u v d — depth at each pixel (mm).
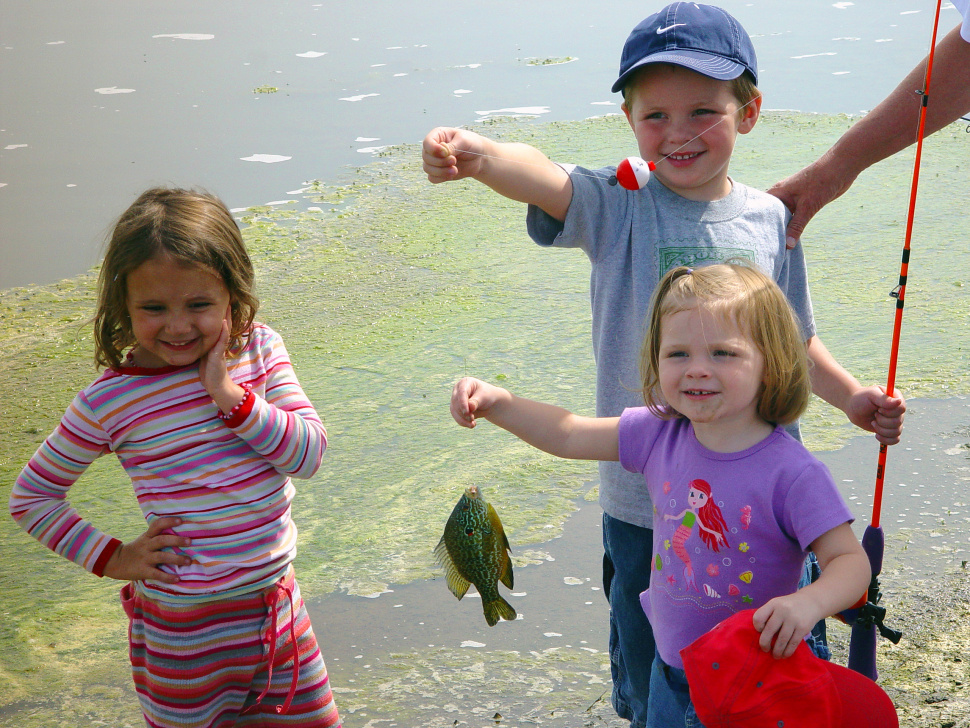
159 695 2328
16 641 3398
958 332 5109
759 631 1840
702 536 2047
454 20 12188
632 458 2246
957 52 2777
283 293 6055
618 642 2576
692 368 2012
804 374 2094
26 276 6297
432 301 5898
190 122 8750
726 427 2086
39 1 13656
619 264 2494
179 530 2299
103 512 4070
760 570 2002
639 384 2479
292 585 2418
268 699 2416
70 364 5344
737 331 2004
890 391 2412
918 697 2822
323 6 13125
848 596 1845
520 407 2287
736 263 2164
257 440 2285
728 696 1832
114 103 9328
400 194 7508
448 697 3008
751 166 7238
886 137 2865
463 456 4371
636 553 2461
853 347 4996
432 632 3309
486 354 5207
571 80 9594
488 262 6449
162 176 7566
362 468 4301
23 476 2365
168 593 2277
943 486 3883
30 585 3727
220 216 2322
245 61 10617
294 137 8422
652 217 2486
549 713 2922
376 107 9062
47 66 10586
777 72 9430
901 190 7266
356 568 3656
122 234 2229
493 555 2170
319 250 6645
